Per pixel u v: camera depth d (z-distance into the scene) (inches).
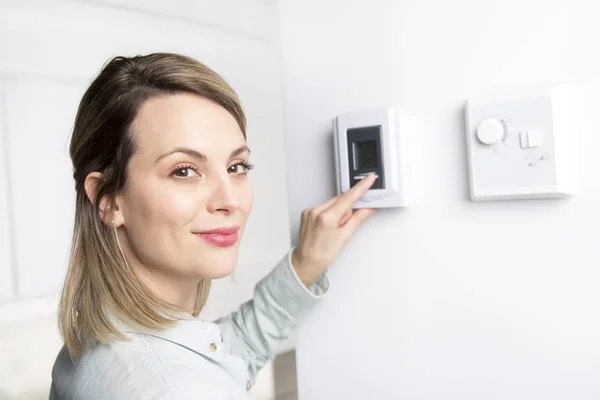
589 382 22.0
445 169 25.4
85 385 24.4
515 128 22.0
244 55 59.3
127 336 25.0
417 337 26.9
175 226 24.3
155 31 53.1
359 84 28.0
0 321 46.2
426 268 26.4
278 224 64.1
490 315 24.5
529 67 22.6
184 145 23.7
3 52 45.3
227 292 59.2
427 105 25.7
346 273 29.4
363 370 29.0
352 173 27.4
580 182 21.7
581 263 21.9
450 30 24.7
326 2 29.0
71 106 49.6
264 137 61.7
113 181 25.7
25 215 47.5
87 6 49.3
